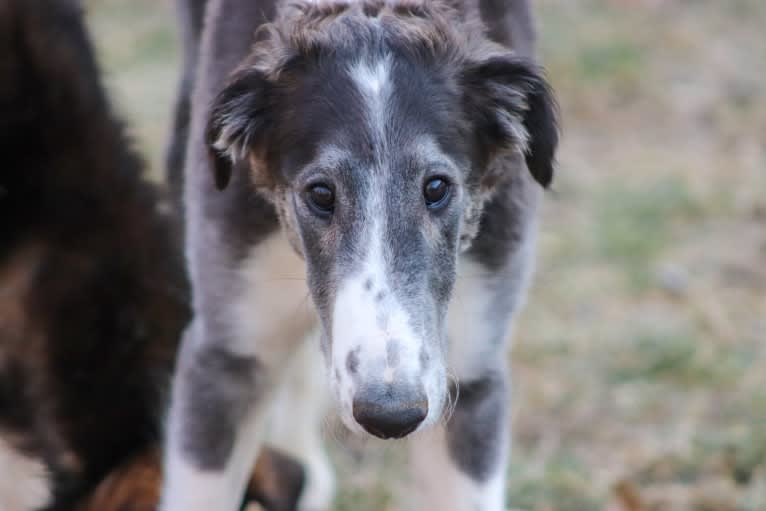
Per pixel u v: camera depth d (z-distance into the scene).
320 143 6.55
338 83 6.62
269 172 7.00
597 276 13.40
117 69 18.58
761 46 19.16
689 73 18.27
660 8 20.17
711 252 13.84
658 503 10.06
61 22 9.65
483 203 7.17
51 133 9.29
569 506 10.05
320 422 10.23
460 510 7.80
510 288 7.57
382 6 7.02
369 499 10.13
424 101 6.60
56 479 8.67
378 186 6.40
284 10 7.22
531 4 8.20
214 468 7.86
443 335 6.43
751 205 14.66
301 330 7.76
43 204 9.20
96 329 8.96
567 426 11.12
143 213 9.31
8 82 9.24
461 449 7.76
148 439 8.79
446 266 6.54
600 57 18.22
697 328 12.46
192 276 7.82
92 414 8.78
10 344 8.99
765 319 12.61
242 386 7.87
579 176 15.55
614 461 10.63
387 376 5.96
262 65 6.91
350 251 6.30
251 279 7.51
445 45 6.82
